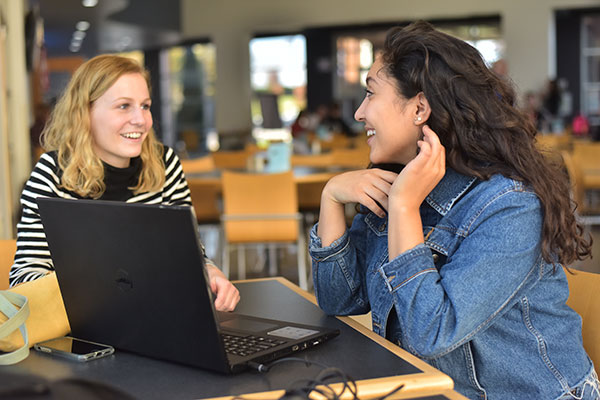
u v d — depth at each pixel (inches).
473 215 54.1
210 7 648.4
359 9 594.6
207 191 212.1
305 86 634.8
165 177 92.0
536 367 53.9
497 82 56.3
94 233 48.8
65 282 53.1
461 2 563.8
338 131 508.1
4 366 49.8
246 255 252.7
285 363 48.3
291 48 636.7
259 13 631.2
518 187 53.2
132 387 44.7
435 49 55.6
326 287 63.1
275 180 183.6
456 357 54.3
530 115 57.6
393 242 53.3
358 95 622.2
